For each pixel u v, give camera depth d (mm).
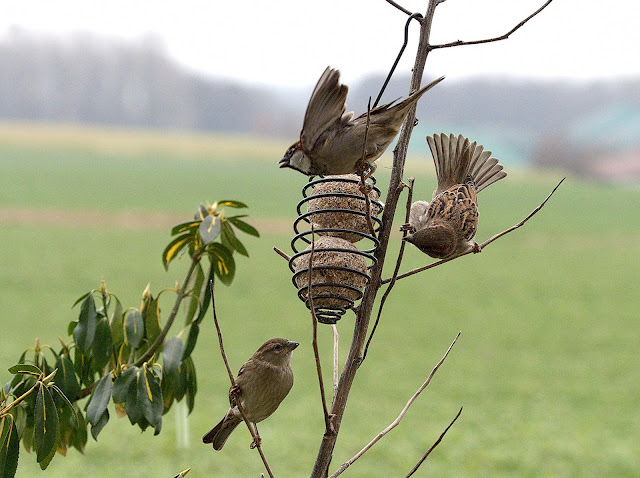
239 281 31875
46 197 55250
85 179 67625
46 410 3949
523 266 38469
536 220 56062
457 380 19359
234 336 22781
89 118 154875
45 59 152625
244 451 13344
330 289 4160
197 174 76562
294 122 152000
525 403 17469
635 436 15086
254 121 157625
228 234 4891
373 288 3734
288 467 12578
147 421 4305
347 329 24516
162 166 82375
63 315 24609
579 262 40188
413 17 3684
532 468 13070
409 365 20688
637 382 19547
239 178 75125
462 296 30844
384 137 4398
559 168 110688
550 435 15055
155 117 157625
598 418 16391
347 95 4117
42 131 113625
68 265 33625
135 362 4602
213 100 158000
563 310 28781
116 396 4293
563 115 141750
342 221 4516
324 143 4348
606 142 117500
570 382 19484
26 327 22781
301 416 15633
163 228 45781
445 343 23406
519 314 27906
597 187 88812
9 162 77250
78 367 4648
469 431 15188
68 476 11766
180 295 4762
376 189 4754
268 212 52875
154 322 4797
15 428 3959
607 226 54594
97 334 4465
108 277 31250
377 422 15648
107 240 40938
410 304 29109
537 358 21969
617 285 34156
